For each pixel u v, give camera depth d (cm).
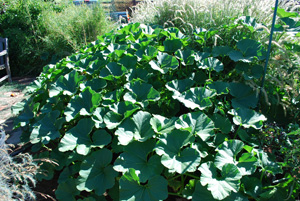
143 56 291
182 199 222
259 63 296
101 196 221
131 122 232
